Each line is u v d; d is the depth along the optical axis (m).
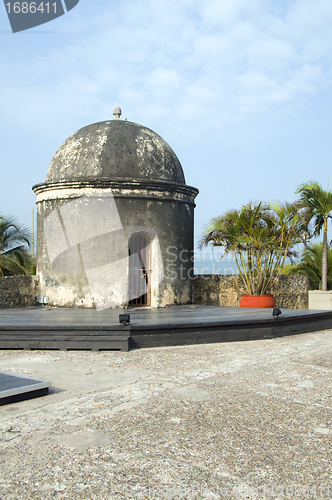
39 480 2.63
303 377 5.14
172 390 4.52
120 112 12.26
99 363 5.76
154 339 7.02
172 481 2.63
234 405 4.06
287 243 11.41
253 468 2.81
